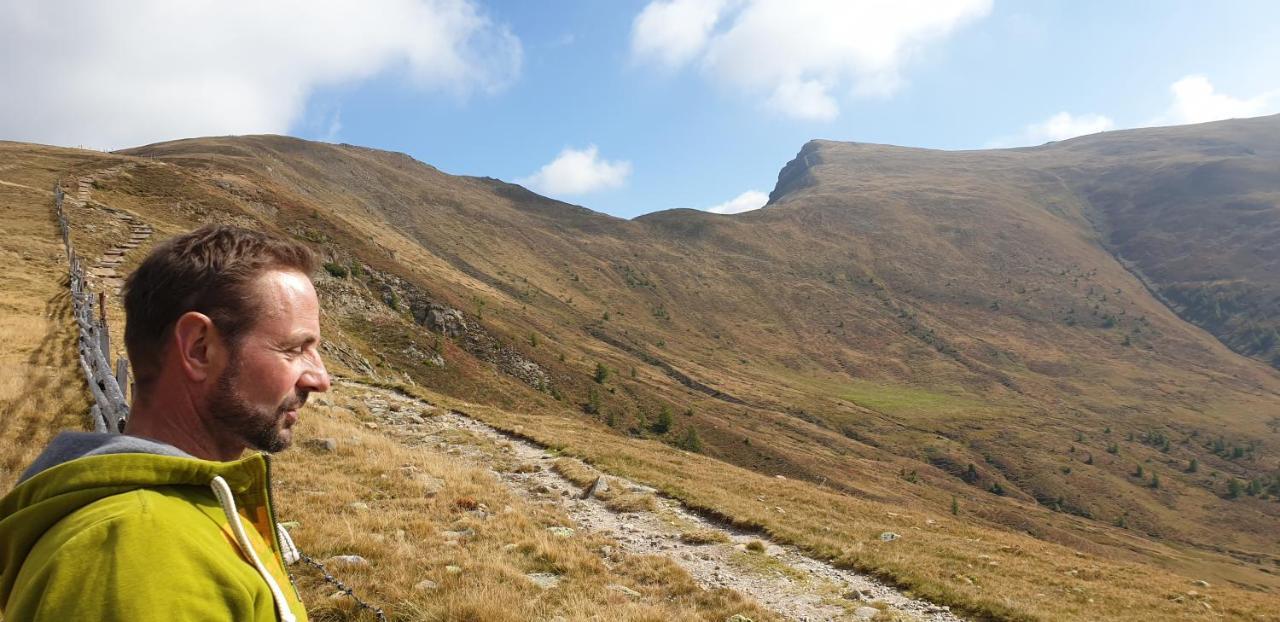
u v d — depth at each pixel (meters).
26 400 12.66
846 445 196.25
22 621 1.01
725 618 10.43
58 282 31.67
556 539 12.34
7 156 75.69
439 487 14.66
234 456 1.57
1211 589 18.59
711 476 25.14
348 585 8.02
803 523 18.86
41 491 1.18
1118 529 173.38
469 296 190.75
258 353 1.44
